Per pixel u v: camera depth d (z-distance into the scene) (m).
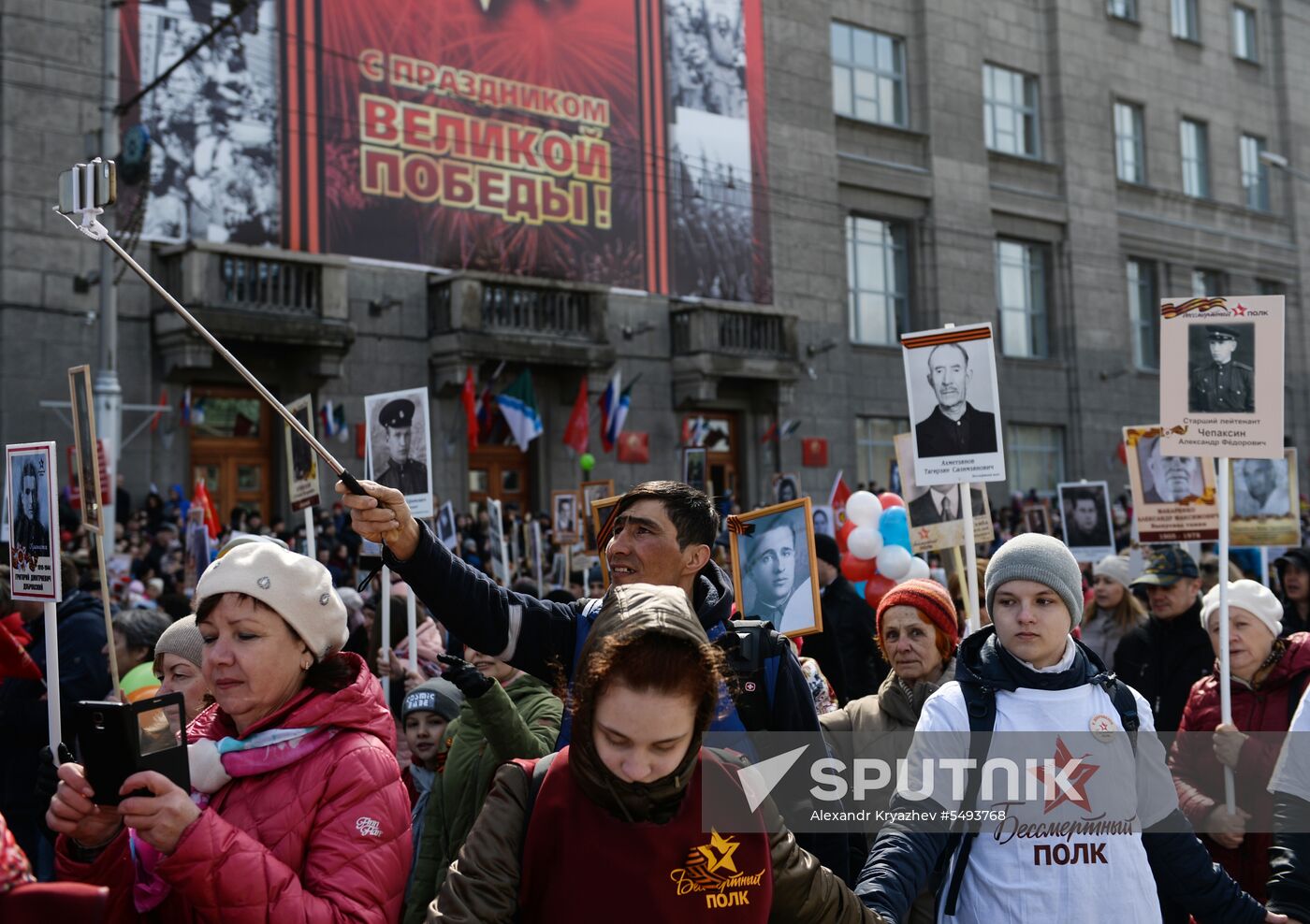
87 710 2.18
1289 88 35.06
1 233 16.44
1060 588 3.04
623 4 22.27
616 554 3.06
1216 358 5.03
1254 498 7.92
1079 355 29.12
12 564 3.86
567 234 21.42
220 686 2.51
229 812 2.41
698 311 22.58
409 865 2.49
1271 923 3.11
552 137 21.30
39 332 16.59
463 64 20.31
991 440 5.40
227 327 17.20
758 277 24.03
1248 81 34.22
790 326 24.02
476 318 19.78
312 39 18.66
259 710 2.52
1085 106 29.88
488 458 21.36
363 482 2.74
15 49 16.55
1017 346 28.69
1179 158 32.12
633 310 22.42
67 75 16.88
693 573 3.11
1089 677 3.10
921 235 26.88
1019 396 28.02
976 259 27.55
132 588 11.14
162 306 17.36
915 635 4.32
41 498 3.80
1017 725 3.00
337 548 15.31
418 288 20.02
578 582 13.99
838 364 25.31
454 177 20.14
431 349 20.00
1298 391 34.41
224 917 2.18
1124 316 30.23
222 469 18.47
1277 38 35.16
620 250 22.08
